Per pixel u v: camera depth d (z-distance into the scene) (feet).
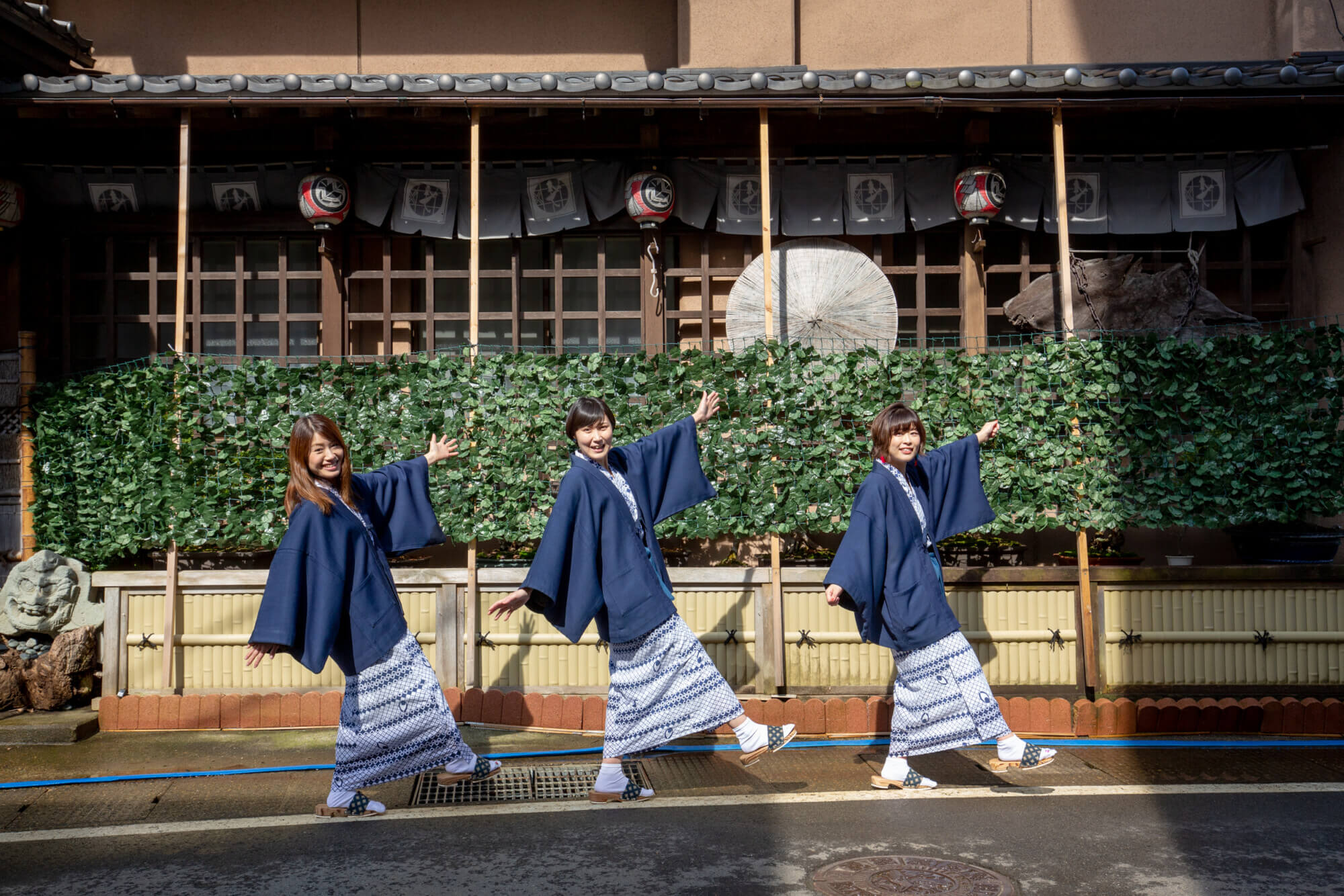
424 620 19.93
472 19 26.20
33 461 20.79
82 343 24.54
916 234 24.62
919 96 20.01
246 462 19.63
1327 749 17.48
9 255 23.24
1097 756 17.10
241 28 26.14
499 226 24.14
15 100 19.43
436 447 15.33
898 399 19.63
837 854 12.39
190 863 12.25
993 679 19.69
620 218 24.50
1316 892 11.14
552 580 13.74
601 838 13.03
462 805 14.52
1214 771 16.11
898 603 14.75
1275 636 19.49
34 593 19.88
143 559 21.89
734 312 23.35
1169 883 11.43
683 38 25.14
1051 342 19.65
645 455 14.93
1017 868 11.89
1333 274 23.07
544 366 19.71
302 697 19.22
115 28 25.94
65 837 13.26
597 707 18.67
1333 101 19.84
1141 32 25.75
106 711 18.99
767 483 19.53
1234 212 23.80
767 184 20.12
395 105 19.85
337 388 19.75
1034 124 23.77
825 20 25.79
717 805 14.48
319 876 11.78
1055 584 19.75
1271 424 19.45
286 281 24.36
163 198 23.97
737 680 19.72
